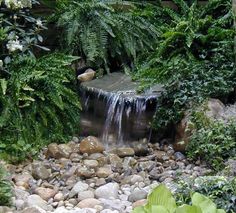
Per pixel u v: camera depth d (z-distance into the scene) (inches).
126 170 168.2
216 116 173.8
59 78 192.2
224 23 215.8
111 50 219.6
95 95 198.4
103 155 181.0
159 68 199.5
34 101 188.9
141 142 187.9
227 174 144.3
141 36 223.6
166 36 209.5
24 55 195.2
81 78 209.9
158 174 162.1
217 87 184.1
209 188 123.3
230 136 162.6
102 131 196.2
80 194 146.7
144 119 187.8
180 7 245.8
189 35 206.8
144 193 144.3
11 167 169.8
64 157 180.2
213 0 229.5
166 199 74.5
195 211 68.0
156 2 251.6
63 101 197.0
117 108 191.3
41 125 190.4
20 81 183.8
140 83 198.1
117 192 149.9
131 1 244.4
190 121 174.4
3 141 180.1
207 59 208.2
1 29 189.6
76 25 210.5
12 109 182.1
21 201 141.1
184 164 171.2
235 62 192.4
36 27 204.2
